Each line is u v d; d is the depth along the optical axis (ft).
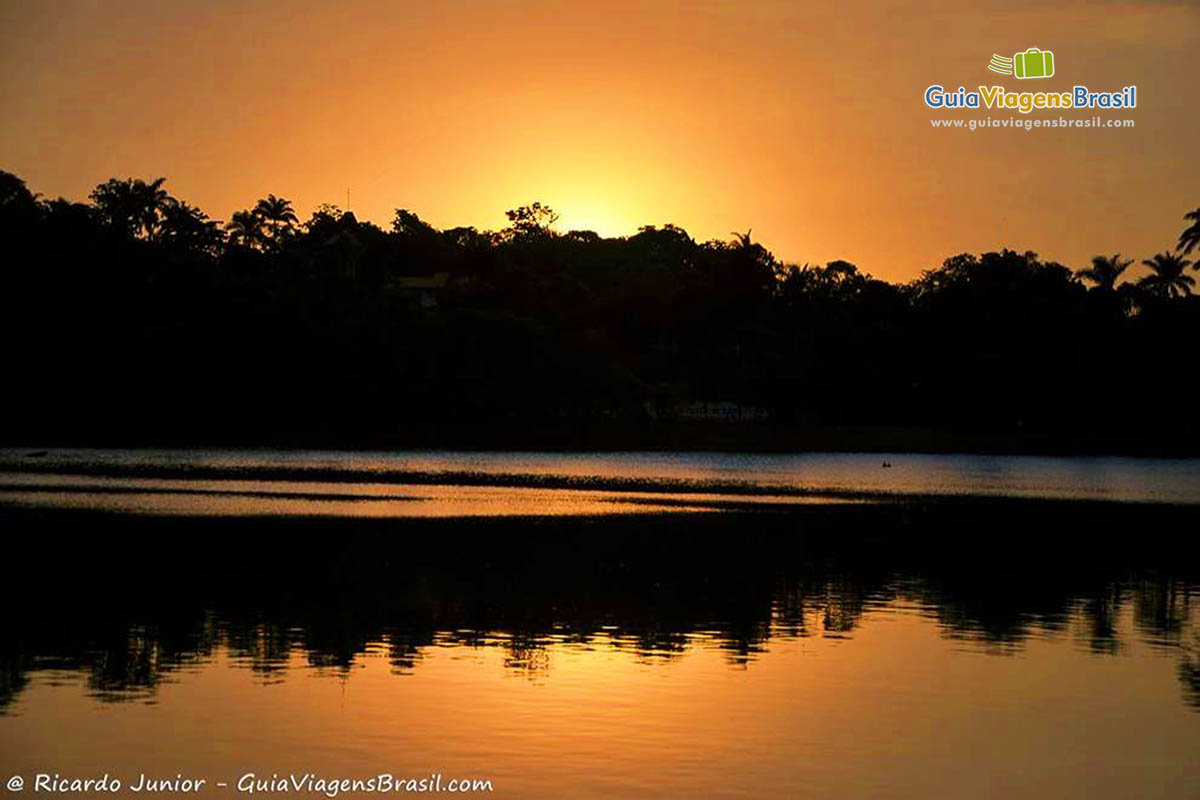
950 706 90.79
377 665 99.50
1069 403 500.33
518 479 301.43
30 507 205.05
